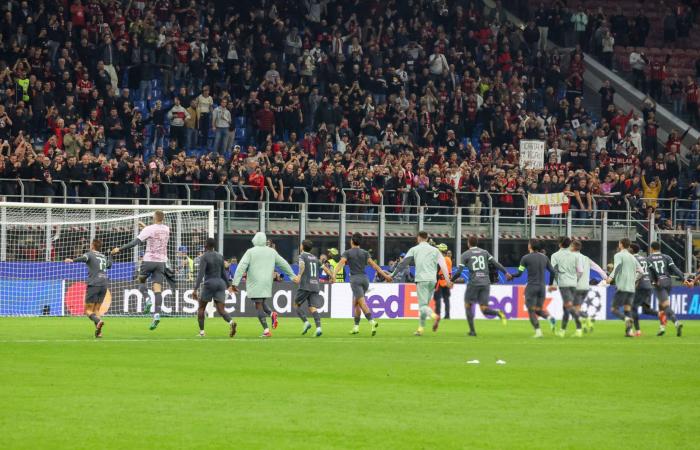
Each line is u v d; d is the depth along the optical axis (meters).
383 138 62.94
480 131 69.12
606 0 86.38
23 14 58.84
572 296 37.19
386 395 20.17
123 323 40.75
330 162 57.44
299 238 55.25
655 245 39.16
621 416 18.16
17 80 56.16
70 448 14.77
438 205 57.91
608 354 29.33
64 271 47.44
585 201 61.03
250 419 17.28
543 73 72.00
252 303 46.59
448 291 45.75
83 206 42.81
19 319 42.91
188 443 15.26
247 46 65.00
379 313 47.72
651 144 69.81
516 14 82.50
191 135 59.72
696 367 25.97
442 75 67.44
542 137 66.50
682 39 86.62
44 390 20.12
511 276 36.41
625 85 76.75
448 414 18.11
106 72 57.66
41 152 53.16
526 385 21.98
